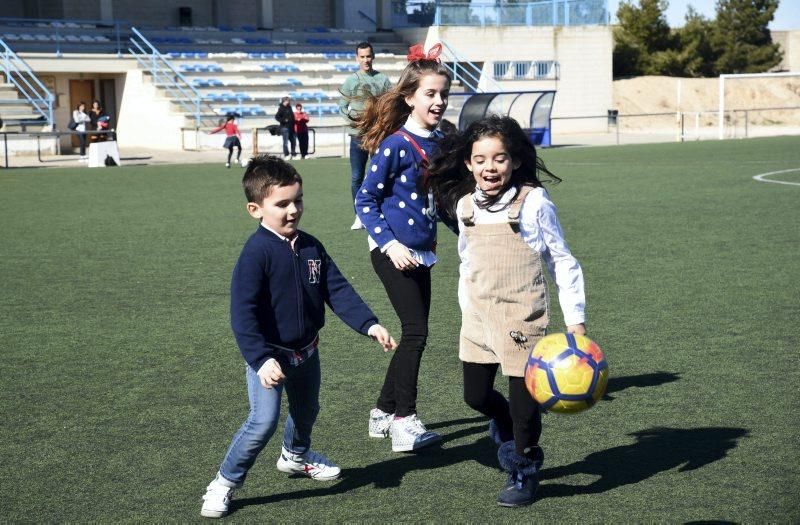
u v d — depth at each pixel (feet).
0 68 101.40
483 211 13.08
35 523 12.75
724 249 33.40
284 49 128.06
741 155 82.23
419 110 15.51
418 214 15.51
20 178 70.49
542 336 12.96
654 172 66.54
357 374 19.51
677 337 21.62
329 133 111.65
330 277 13.20
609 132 134.72
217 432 16.17
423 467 14.65
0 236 39.91
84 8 124.26
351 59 127.44
